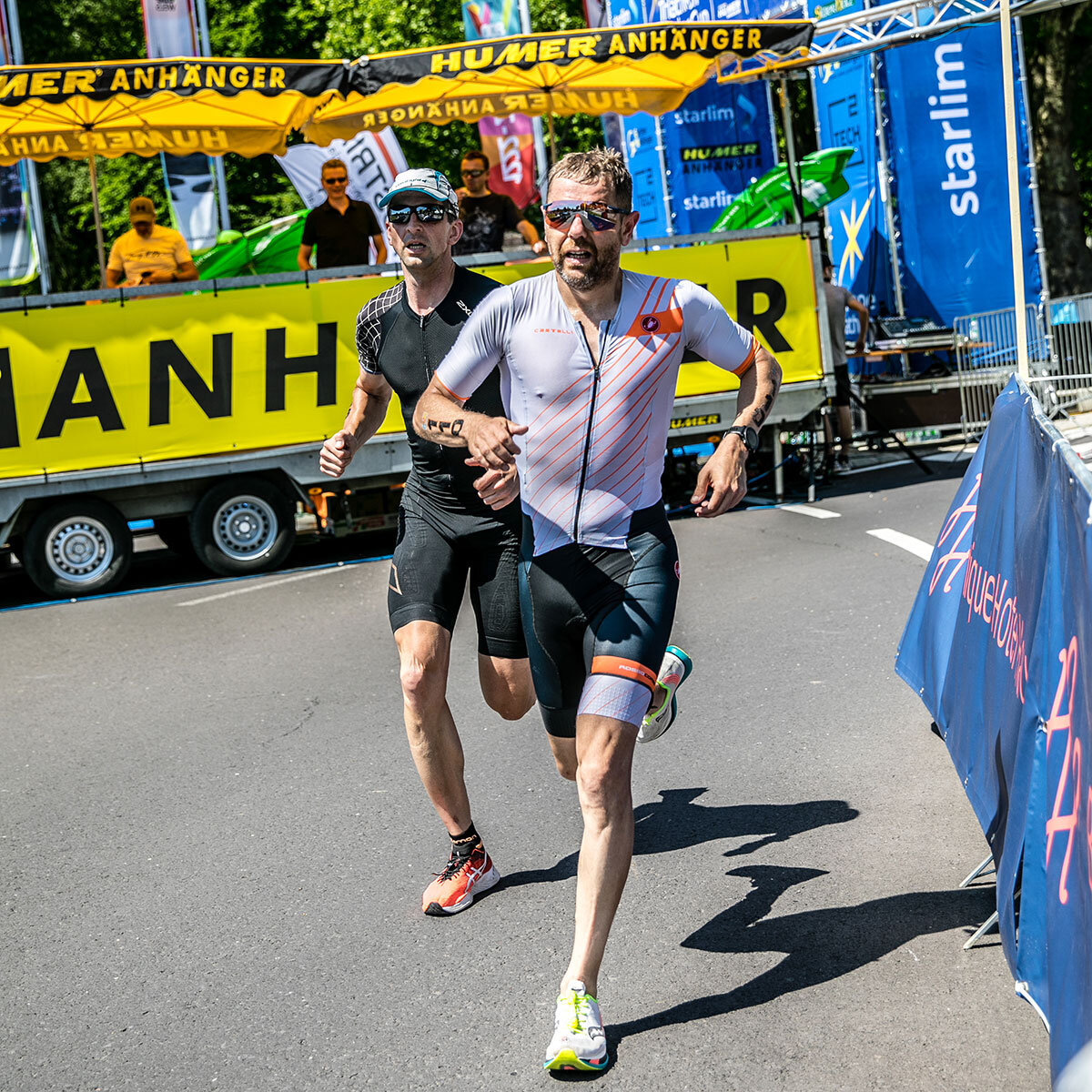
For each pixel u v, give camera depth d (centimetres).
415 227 378
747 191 1318
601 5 1677
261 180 2659
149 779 522
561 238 304
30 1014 334
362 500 1044
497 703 397
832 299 1188
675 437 1100
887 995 304
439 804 375
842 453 1239
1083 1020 223
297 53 2727
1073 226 2053
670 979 322
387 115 1119
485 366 321
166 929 379
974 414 1353
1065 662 263
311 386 998
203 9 1805
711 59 1123
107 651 769
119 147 1056
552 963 337
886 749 476
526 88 1102
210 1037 314
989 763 334
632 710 304
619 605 313
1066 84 2027
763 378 322
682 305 315
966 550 406
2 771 552
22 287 1789
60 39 2662
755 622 684
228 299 977
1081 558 248
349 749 538
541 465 319
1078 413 1175
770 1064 279
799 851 393
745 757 482
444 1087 283
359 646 723
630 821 302
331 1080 290
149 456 970
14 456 946
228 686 662
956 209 1492
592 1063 281
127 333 960
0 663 759
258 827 457
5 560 1209
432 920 370
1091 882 228
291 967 347
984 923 335
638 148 1628
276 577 977
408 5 2294
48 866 437
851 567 790
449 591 381
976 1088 264
